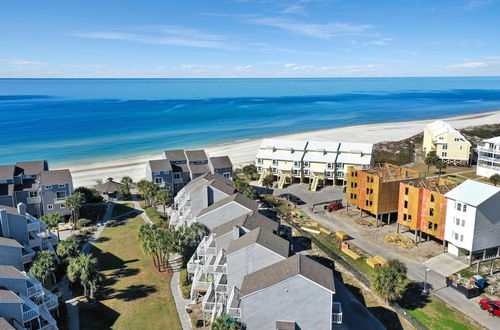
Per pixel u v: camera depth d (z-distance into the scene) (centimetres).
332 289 3762
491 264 5994
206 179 7975
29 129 19250
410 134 18025
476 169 11800
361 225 7656
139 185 8888
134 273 5747
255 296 3825
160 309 4838
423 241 6869
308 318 3862
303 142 10994
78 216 7975
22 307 3862
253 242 4419
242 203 6047
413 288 5362
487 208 5750
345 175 10156
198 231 5978
